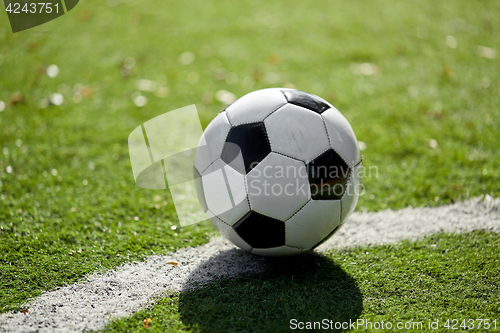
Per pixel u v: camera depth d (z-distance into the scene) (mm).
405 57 5672
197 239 2775
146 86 4973
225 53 5828
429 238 2725
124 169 3576
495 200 3088
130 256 2604
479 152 3695
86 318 2113
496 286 2295
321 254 2588
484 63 5547
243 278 2379
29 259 2551
